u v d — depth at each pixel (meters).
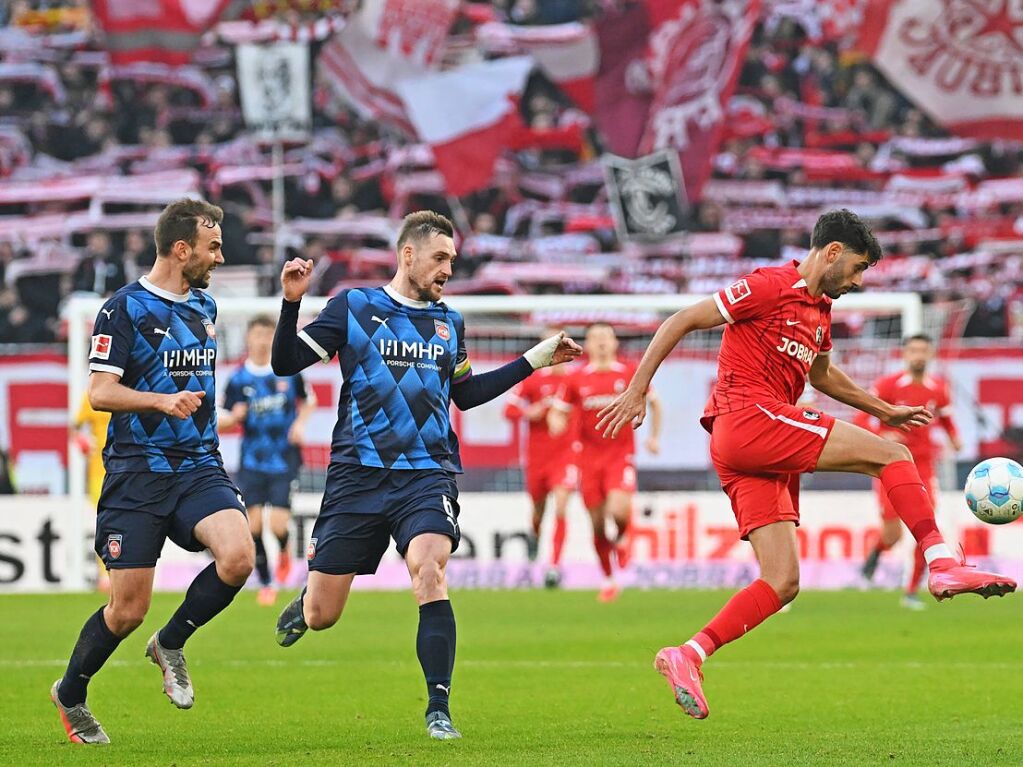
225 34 75.31
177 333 21.00
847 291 20.95
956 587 18.89
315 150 76.06
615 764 18.03
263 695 28.06
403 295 21.59
